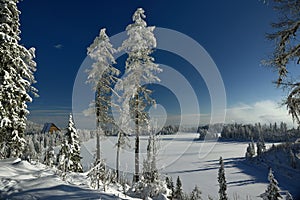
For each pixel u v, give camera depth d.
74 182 9.54
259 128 168.62
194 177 96.69
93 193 6.70
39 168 10.44
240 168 112.06
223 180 39.44
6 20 13.67
